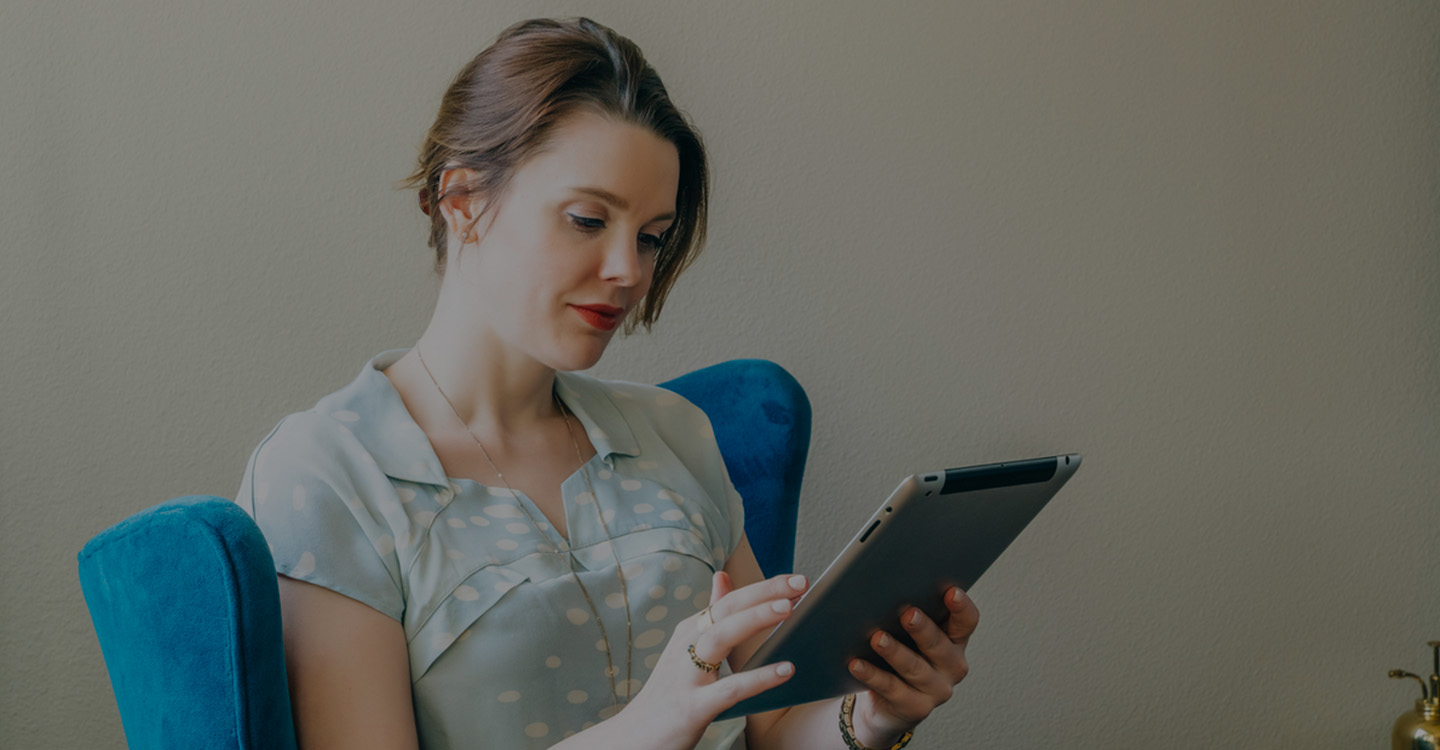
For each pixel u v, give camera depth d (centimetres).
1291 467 165
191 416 134
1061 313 158
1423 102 165
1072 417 159
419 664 86
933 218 153
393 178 137
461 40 138
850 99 149
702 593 99
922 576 80
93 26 130
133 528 76
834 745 99
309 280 136
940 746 159
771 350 149
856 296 151
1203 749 164
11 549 131
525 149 88
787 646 77
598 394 110
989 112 154
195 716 72
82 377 131
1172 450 162
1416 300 166
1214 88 160
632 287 92
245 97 133
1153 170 159
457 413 98
